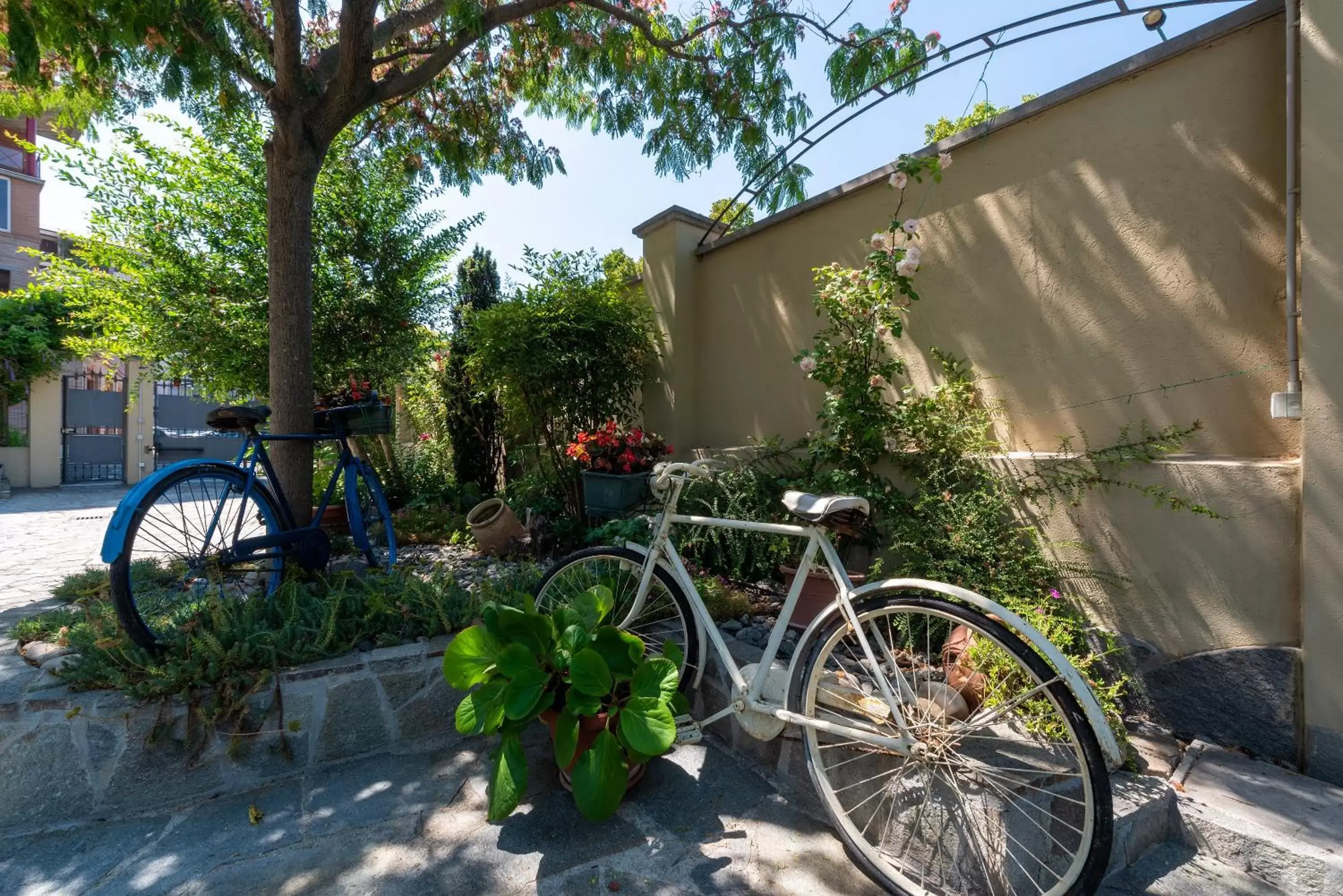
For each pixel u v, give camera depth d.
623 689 1.93
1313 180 1.86
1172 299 2.36
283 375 3.38
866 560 3.22
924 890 1.58
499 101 4.96
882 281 3.03
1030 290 2.80
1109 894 1.55
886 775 1.79
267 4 3.70
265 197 4.95
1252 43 2.18
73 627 2.41
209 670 2.04
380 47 3.73
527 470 5.59
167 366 5.26
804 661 1.90
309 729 2.16
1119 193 2.51
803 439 3.61
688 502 3.54
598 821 1.87
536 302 4.67
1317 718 1.85
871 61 3.67
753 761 2.23
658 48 4.43
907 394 3.29
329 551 2.96
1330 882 1.46
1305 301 1.87
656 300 4.94
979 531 2.52
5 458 10.23
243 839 1.79
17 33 2.56
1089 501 2.43
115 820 1.88
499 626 1.98
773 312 4.13
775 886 1.63
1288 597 1.95
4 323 9.90
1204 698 2.11
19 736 1.85
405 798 2.00
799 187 4.32
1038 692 1.63
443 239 5.66
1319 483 1.84
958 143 3.06
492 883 1.62
